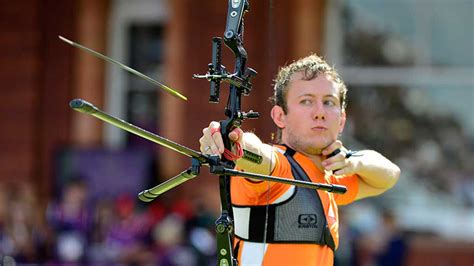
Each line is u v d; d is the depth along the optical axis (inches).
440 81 1469.0
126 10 1572.3
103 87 1551.4
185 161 1462.8
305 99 515.2
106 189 1429.6
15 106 1539.1
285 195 496.1
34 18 1539.1
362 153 569.0
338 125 521.3
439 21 1472.7
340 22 1481.3
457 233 1425.9
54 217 1337.4
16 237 1304.1
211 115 1459.2
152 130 1552.7
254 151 478.3
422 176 1456.7
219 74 465.4
